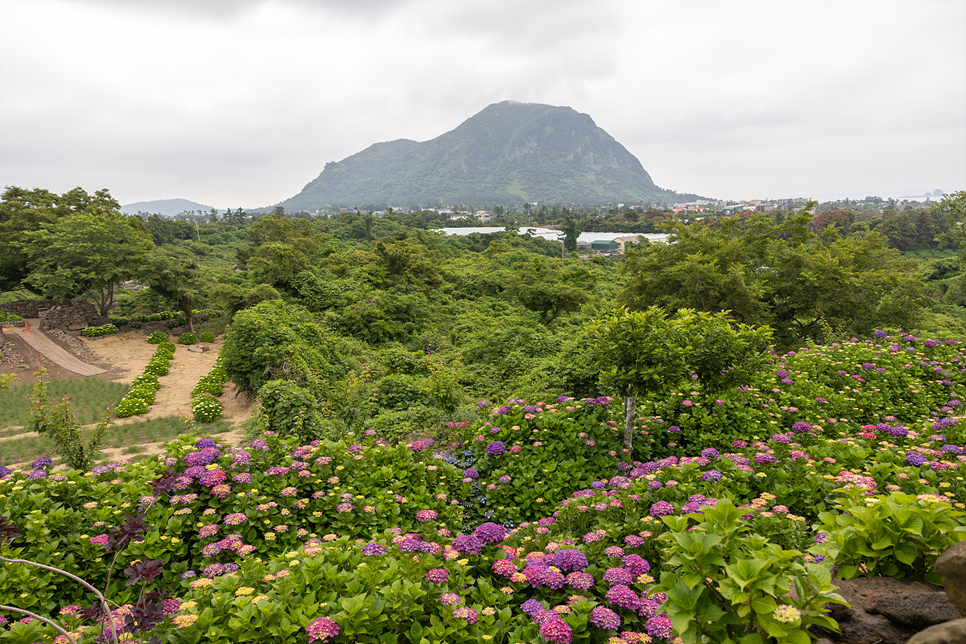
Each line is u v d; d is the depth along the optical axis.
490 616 3.17
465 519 5.84
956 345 11.29
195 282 31.09
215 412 14.66
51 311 29.86
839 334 16.72
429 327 27.19
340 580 3.45
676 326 7.01
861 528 2.67
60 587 4.06
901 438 6.39
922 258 71.06
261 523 4.79
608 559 3.78
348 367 17.97
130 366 23.36
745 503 4.73
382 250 35.50
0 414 14.95
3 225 34.06
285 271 28.86
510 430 7.28
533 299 31.00
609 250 111.06
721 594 2.24
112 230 31.14
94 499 5.06
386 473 5.98
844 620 2.37
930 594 2.27
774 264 19.78
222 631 2.99
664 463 5.48
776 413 7.78
